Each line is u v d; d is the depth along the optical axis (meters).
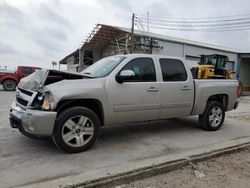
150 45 26.69
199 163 4.62
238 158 5.00
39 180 3.68
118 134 6.18
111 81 5.14
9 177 3.75
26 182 3.61
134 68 5.49
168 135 6.25
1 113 8.95
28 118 4.47
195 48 30.27
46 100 4.54
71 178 3.65
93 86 4.92
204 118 6.72
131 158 4.62
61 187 3.41
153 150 5.10
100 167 4.16
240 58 35.84
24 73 19.62
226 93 7.00
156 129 6.77
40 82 4.70
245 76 38.62
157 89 5.69
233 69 35.41
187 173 4.20
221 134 6.56
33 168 4.08
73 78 4.99
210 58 21.50
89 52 33.62
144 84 5.51
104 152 4.89
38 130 4.45
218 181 3.96
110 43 31.73
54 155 4.65
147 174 4.00
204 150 5.02
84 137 4.89
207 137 6.21
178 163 4.36
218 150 5.11
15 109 4.94
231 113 10.53
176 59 6.18
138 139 5.83
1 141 5.36
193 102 6.36
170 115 6.08
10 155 4.60
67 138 4.69
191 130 6.81
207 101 6.79
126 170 3.95
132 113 5.43
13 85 19.55
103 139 5.75
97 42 31.31
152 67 5.74
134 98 5.39
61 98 4.56
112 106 5.15
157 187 3.70
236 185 3.85
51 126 4.50
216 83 6.82
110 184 3.67
